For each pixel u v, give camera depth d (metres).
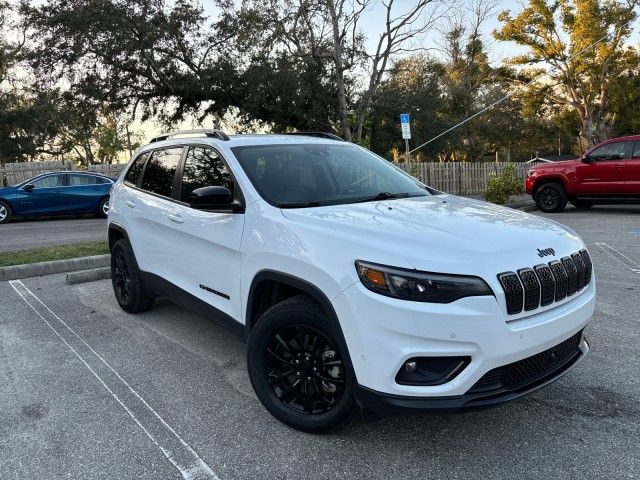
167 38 21.95
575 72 38.44
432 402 2.75
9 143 32.94
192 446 3.22
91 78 22.39
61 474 2.97
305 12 19.91
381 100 24.83
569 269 3.16
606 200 13.64
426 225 3.19
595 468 2.91
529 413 3.51
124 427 3.45
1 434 3.39
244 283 3.64
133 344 4.91
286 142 4.45
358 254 2.91
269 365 3.44
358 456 3.07
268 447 3.19
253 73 22.27
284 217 3.44
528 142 54.31
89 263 8.01
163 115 25.14
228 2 22.53
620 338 4.75
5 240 11.52
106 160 46.75
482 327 2.70
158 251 4.89
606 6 37.50
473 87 41.47
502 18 39.62
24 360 4.57
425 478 2.86
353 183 4.20
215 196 3.67
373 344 2.79
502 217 3.52
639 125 40.72
